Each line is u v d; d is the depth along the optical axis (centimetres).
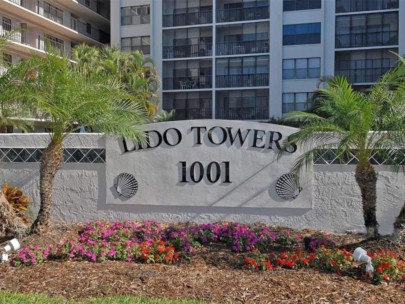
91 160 1095
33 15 4344
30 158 1126
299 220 999
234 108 4656
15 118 952
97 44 5509
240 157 1025
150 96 4003
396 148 816
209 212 1038
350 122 779
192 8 4744
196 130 1045
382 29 4209
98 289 630
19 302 581
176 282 650
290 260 724
